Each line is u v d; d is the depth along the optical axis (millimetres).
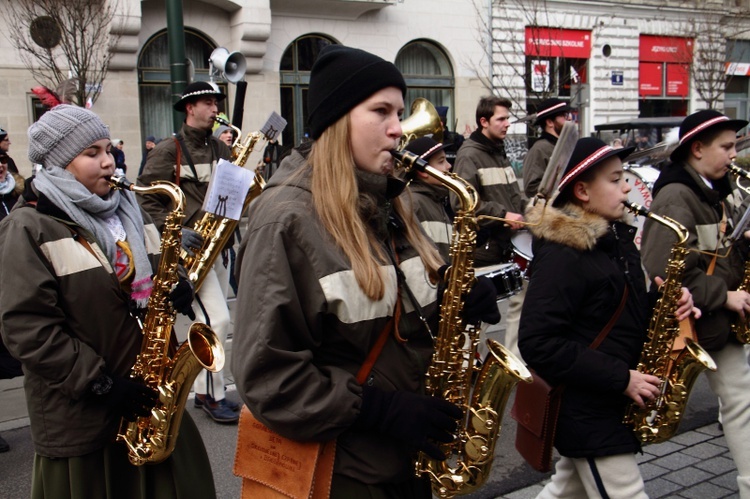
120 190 2879
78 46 14719
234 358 1991
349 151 2070
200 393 5043
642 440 2824
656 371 2932
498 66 21516
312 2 18656
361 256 1993
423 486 2281
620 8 23406
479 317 2232
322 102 2062
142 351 2715
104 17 14586
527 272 5191
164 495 2736
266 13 17734
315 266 1965
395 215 2266
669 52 24516
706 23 24047
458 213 2248
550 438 2766
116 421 2617
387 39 20156
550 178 2834
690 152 3594
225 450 4492
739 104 27438
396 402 1987
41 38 15156
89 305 2615
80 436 2568
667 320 2934
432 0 20625
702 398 5312
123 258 2762
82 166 2713
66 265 2590
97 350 2637
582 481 2816
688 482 3930
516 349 5449
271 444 2090
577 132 2789
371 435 2068
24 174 15602
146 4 16812
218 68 8695
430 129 5734
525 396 2840
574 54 22969
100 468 2637
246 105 18266
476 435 2301
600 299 2762
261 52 18031
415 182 4688
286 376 1918
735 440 3441
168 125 17797
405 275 2146
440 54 21234
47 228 2586
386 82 2061
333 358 2053
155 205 5027
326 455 2033
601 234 2744
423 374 2184
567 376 2674
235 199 3402
